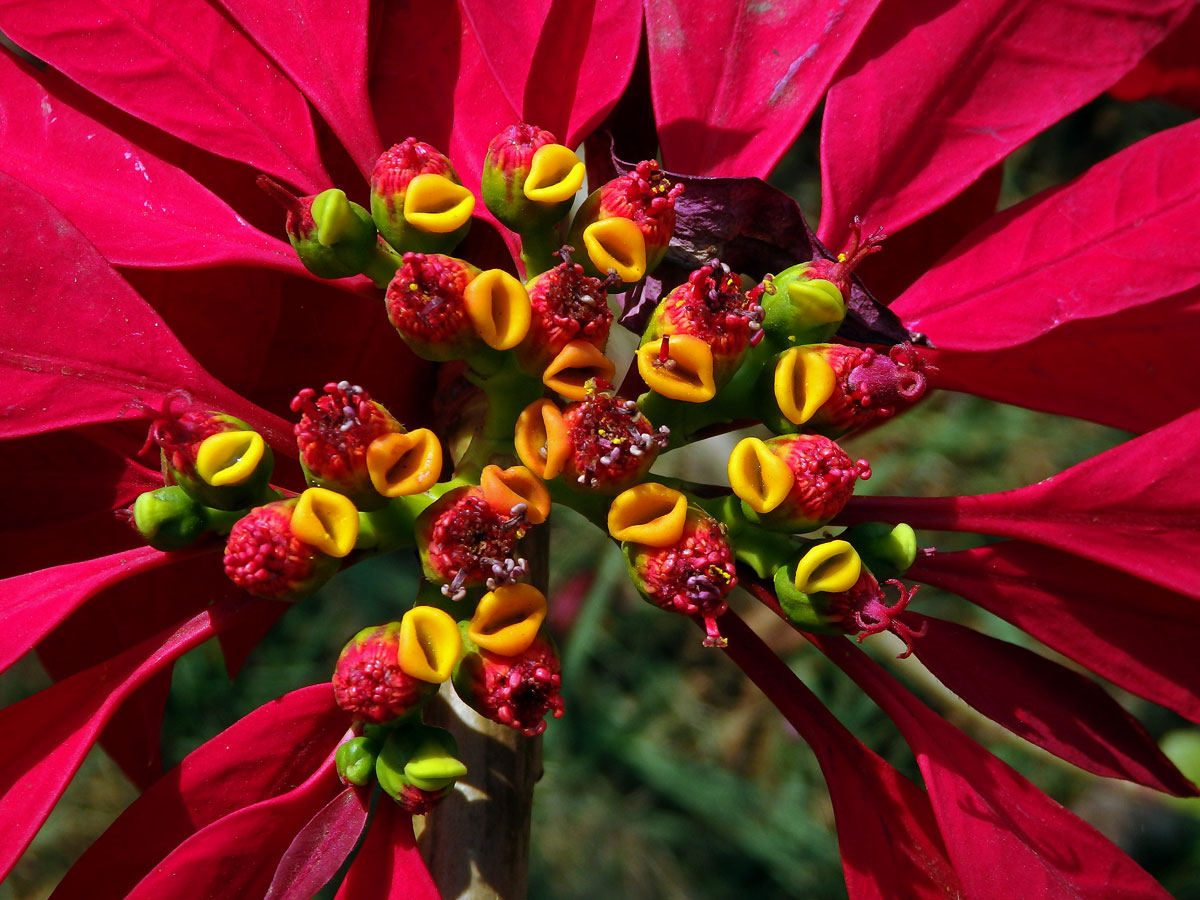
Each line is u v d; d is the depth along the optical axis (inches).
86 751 5.5
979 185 7.2
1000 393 6.5
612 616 17.0
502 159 5.7
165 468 5.6
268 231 6.8
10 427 5.7
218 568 7.0
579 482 5.5
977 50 6.6
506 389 5.8
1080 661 6.3
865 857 6.0
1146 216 6.2
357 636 5.5
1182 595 6.3
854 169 6.5
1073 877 5.9
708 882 16.4
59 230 5.9
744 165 6.5
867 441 17.5
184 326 6.6
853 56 6.6
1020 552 6.4
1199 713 6.2
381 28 6.6
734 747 16.8
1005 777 6.0
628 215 5.7
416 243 5.7
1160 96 7.8
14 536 6.6
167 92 6.3
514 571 5.4
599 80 6.5
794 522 5.6
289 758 5.8
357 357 6.9
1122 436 17.5
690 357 5.5
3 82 6.4
